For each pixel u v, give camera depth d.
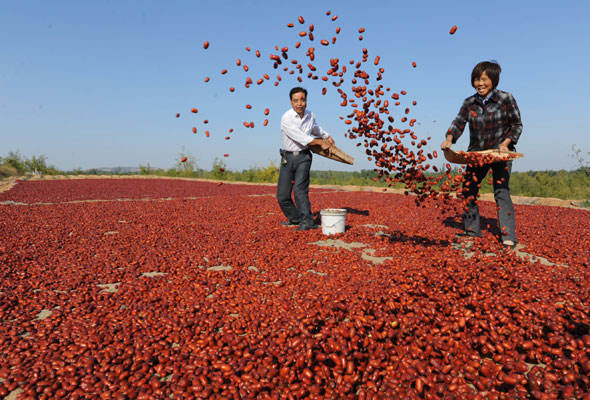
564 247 4.70
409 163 3.87
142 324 2.60
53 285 3.40
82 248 4.82
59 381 1.96
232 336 2.36
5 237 5.31
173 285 3.42
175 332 2.49
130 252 4.63
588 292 2.96
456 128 4.77
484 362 2.06
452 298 2.78
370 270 3.83
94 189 15.13
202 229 6.27
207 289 3.31
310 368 2.03
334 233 5.56
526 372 2.03
